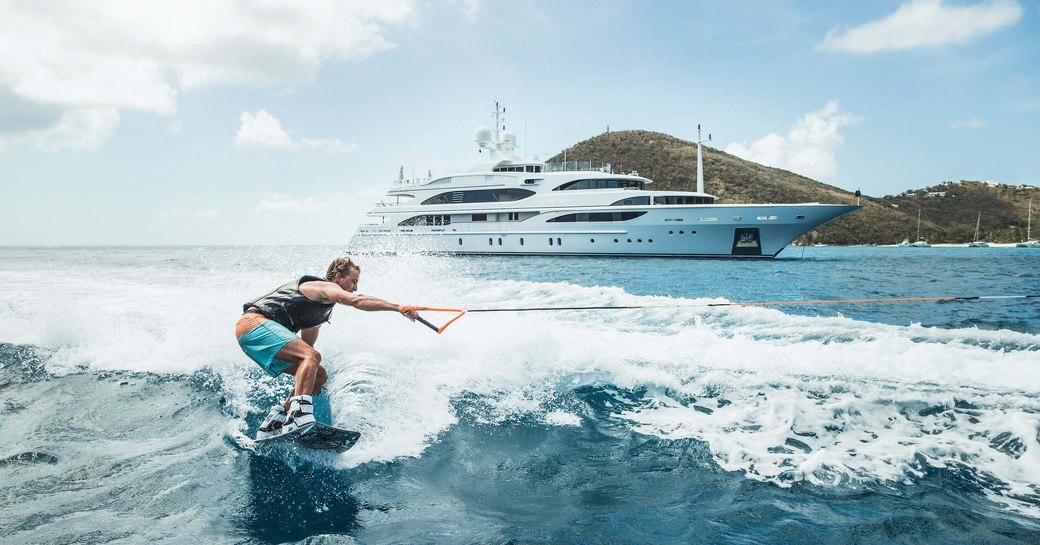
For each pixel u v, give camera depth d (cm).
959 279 1997
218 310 774
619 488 302
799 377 478
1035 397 418
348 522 262
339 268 387
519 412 425
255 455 340
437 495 293
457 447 359
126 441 364
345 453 343
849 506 277
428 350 562
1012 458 329
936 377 470
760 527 257
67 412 422
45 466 323
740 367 507
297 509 274
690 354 551
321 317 379
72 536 242
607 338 618
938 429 375
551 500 288
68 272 1984
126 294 1134
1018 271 2519
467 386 472
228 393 470
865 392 441
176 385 491
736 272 2059
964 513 269
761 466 327
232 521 260
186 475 311
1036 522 260
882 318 934
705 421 401
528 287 1312
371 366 500
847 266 2741
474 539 245
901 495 289
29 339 657
